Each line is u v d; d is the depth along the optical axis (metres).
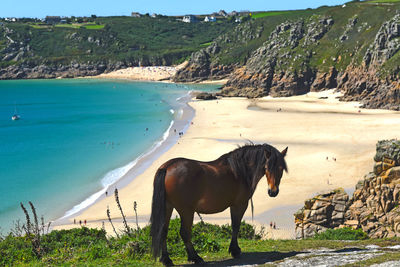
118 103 175.38
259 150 10.47
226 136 98.69
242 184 10.39
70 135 109.44
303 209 29.64
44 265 11.65
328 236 16.95
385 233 24.72
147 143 96.12
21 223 46.81
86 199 56.78
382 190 25.94
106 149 91.00
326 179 60.56
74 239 15.02
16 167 75.69
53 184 64.38
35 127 124.06
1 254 13.14
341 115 124.25
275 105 153.38
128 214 49.59
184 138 98.94
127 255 11.79
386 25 157.62
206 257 11.38
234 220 10.74
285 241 14.01
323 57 188.25
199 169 9.99
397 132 93.81
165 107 158.88
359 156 72.88
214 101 169.75
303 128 104.31
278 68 189.00
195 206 9.98
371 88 149.38
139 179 66.00
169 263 10.34
